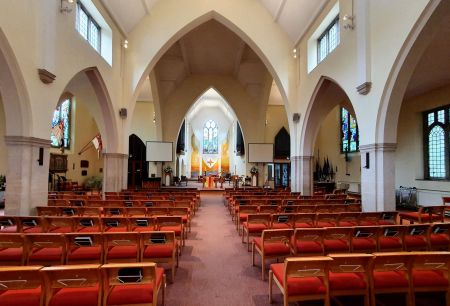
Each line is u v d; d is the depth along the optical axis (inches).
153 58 513.3
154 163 893.2
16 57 238.1
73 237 149.9
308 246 169.0
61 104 746.2
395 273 123.0
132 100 515.5
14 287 95.7
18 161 259.6
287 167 901.2
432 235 187.0
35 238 146.6
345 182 726.5
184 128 1196.5
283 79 531.2
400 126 517.0
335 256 111.6
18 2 240.1
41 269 94.0
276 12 507.5
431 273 123.4
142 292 106.5
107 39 449.4
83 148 834.8
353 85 331.0
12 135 256.8
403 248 176.6
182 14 512.7
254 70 762.8
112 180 491.2
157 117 786.8
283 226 228.4
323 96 460.1
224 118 1441.9
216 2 516.7
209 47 677.3
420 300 143.3
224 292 154.9
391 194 281.1
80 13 380.2
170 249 165.8
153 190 561.3
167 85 785.6
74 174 804.0
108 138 487.8
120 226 200.8
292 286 113.5
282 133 907.4
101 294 101.7
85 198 383.2
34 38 265.1
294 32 512.1
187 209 262.8
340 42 362.3
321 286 114.5
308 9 442.6
